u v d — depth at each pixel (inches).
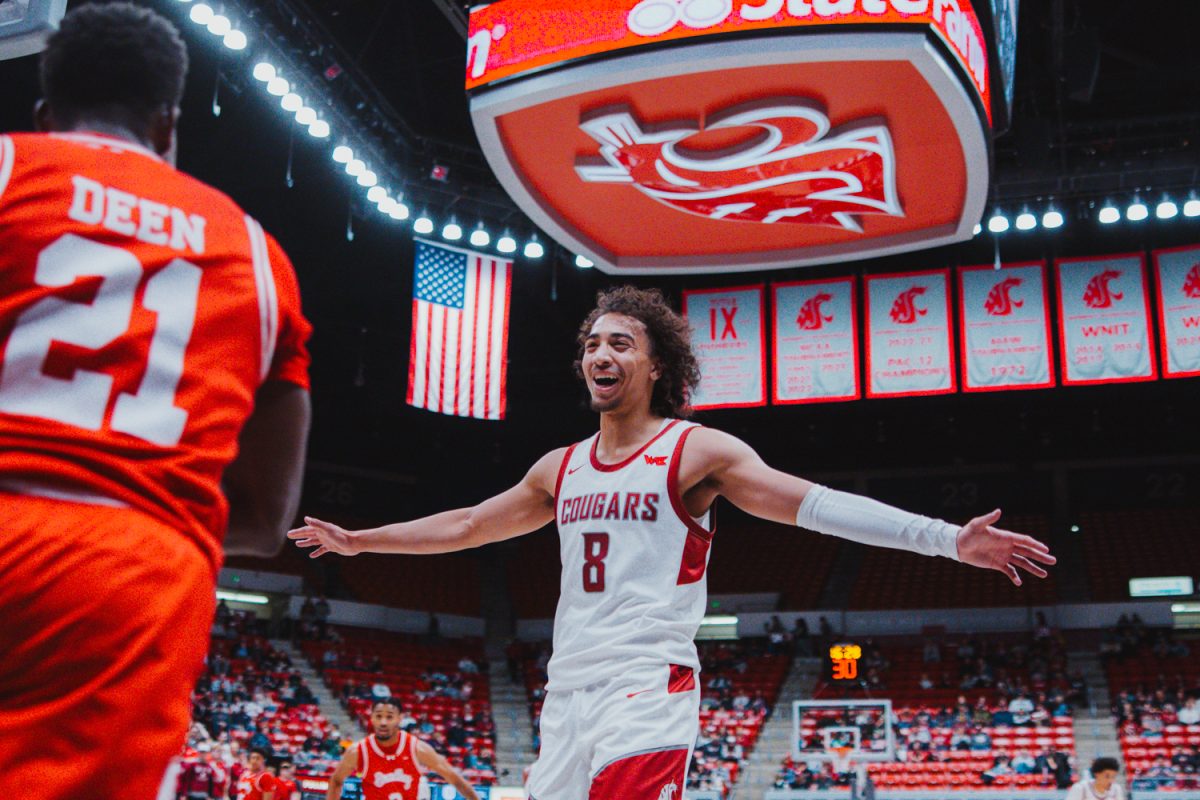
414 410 1307.8
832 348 745.6
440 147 836.0
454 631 1286.9
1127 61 762.2
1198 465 1278.3
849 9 430.6
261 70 632.4
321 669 1101.1
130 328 67.7
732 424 1341.0
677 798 114.4
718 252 681.0
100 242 68.6
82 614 61.6
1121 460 1299.2
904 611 1205.1
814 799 731.4
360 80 729.0
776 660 1143.6
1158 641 1119.0
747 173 568.7
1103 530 1261.1
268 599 1209.4
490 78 472.1
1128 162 749.9
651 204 625.0
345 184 812.0
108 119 76.8
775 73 473.7
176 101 80.7
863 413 1288.1
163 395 68.4
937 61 438.0
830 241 657.0
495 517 138.6
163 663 64.2
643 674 116.1
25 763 59.6
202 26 634.8
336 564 1279.5
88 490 64.2
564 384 1316.4
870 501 116.0
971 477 1326.3
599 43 452.1
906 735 946.1
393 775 336.8
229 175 842.8
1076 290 732.7
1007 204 805.9
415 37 754.2
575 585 122.5
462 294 745.6
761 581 1294.3
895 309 745.0
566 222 639.1
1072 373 719.7
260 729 912.9
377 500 1366.9
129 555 63.8
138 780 62.6
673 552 121.3
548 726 120.3
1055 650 1093.8
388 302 1115.3
